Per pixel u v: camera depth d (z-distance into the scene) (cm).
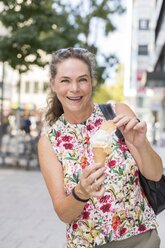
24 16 1453
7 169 1470
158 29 3803
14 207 862
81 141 256
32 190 1064
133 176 250
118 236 246
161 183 255
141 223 251
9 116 2878
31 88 6500
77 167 250
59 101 270
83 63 247
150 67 5109
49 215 799
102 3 2114
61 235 667
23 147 1644
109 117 261
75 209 228
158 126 3256
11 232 678
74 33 1602
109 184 246
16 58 1469
